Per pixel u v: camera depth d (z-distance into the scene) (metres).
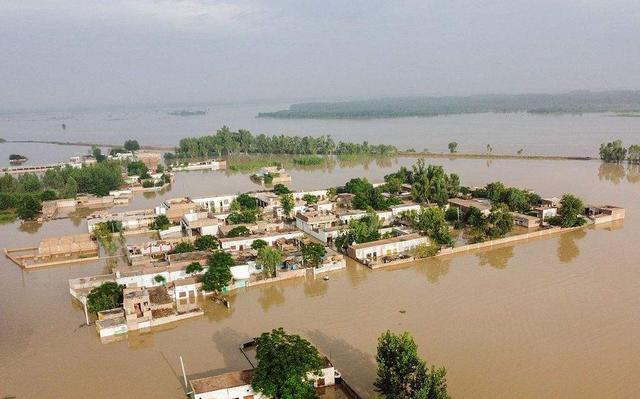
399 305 84.81
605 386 60.31
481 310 81.69
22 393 62.94
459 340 72.06
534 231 123.62
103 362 69.88
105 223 128.88
